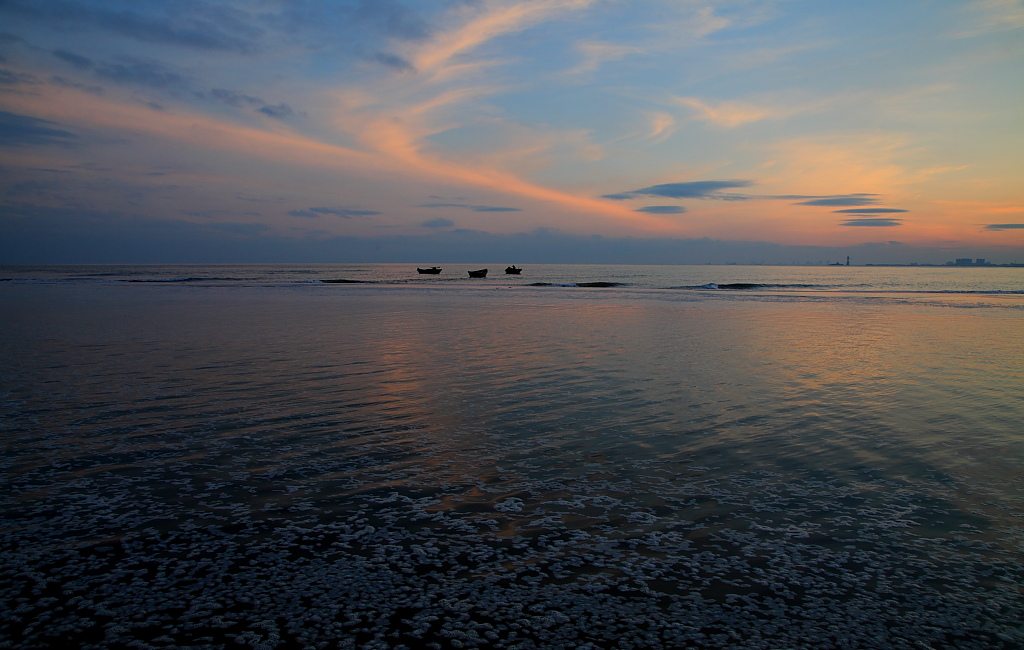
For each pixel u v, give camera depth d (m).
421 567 4.58
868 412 9.33
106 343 16.56
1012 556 4.78
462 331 20.09
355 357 14.45
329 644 3.69
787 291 53.38
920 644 3.72
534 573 4.50
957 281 82.56
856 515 5.53
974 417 9.05
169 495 5.91
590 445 7.61
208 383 11.30
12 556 4.69
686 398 10.26
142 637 3.73
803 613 4.04
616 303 35.78
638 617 3.98
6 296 38.31
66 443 7.55
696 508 5.67
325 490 6.07
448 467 6.77
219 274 106.62
